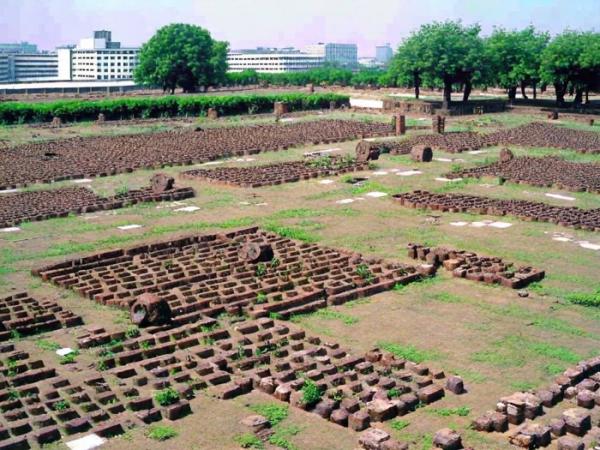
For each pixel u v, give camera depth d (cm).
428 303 2477
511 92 9800
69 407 1731
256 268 2789
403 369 1952
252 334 2205
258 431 1644
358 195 4156
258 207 3872
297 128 7094
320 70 15475
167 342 2131
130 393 1802
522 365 1981
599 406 1733
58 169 4875
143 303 2256
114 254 2966
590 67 8588
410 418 1702
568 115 8194
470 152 5700
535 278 2702
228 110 8794
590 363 1933
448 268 2809
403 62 9212
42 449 1563
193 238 3188
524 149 5866
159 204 3959
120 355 1997
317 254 2994
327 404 1719
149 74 11319
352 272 2730
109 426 1633
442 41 8775
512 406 1678
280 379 1864
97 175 4719
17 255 3017
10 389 1822
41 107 7806
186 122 7900
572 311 2400
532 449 1557
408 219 3612
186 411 1725
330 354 2030
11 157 5378
